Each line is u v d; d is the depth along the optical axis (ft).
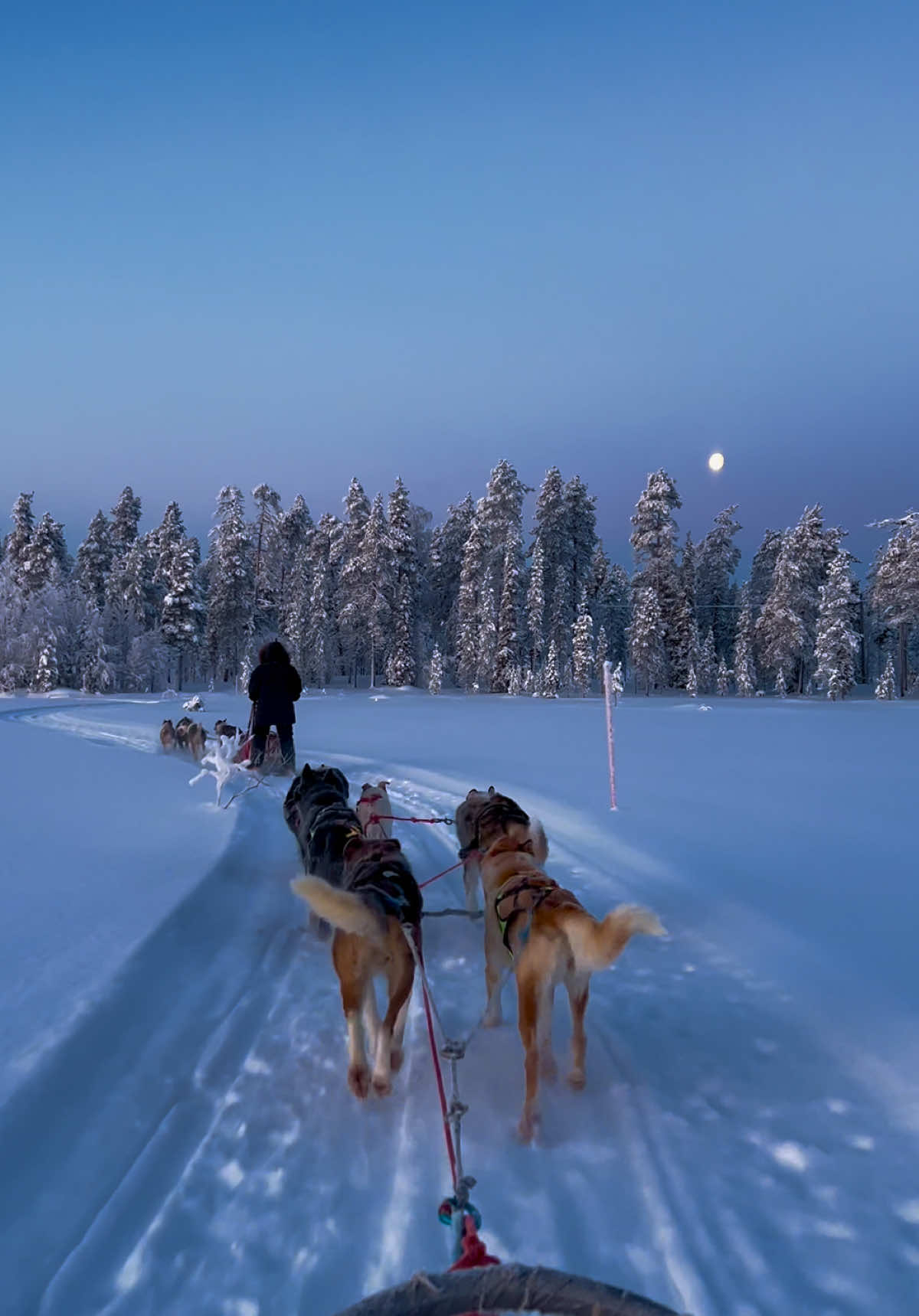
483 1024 15.28
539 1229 9.62
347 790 22.35
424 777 46.29
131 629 195.93
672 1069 13.44
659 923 11.23
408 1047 14.51
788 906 20.85
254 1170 10.73
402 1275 8.82
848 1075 13.15
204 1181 10.44
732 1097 12.59
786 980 16.49
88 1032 12.85
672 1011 15.65
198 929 19.04
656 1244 9.37
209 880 22.34
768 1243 9.41
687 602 212.64
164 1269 8.89
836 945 18.04
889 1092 12.51
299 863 26.50
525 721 96.84
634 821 31.89
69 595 189.88
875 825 31.09
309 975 17.44
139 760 53.78
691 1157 11.05
